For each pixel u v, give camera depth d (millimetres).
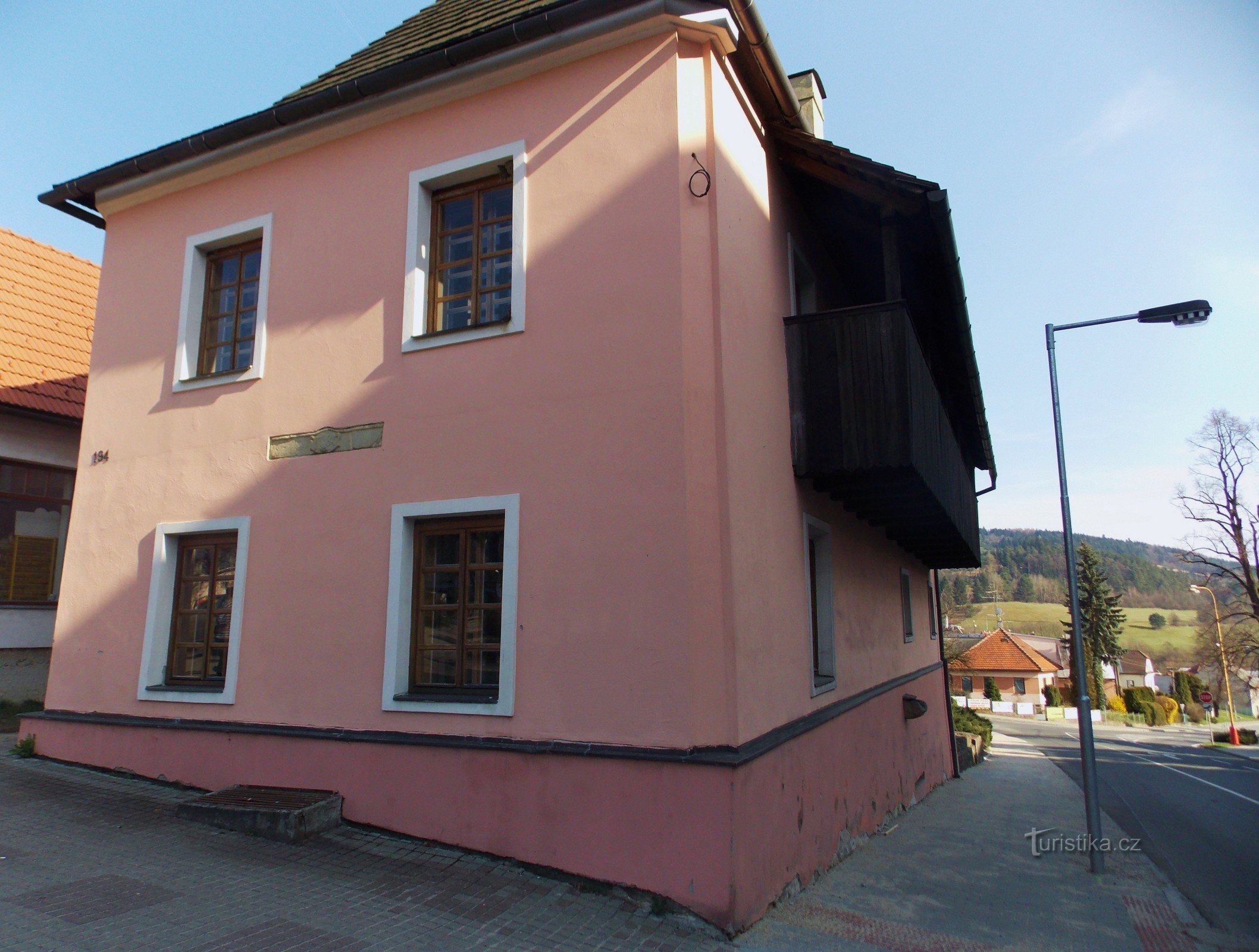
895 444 6957
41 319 13023
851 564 9484
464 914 5000
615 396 6152
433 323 7297
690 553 5711
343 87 7426
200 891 5090
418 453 6867
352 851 5969
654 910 5195
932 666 14938
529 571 6219
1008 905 6434
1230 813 14875
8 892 4863
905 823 10094
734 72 6934
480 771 6047
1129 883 7402
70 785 7410
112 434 8633
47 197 9125
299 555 7262
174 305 8539
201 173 8547
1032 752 26547
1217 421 37375
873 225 8734
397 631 6660
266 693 7164
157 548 8023
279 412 7645
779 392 7289
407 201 7379
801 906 5902
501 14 8023
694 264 6191
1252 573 36531
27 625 11242
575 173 6660
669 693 5578
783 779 6219
